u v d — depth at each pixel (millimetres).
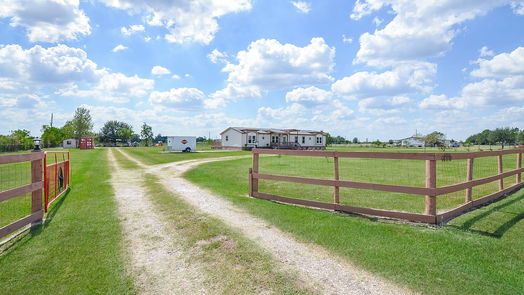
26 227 4945
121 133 88500
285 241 4328
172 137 36406
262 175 7391
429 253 3805
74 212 5996
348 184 5891
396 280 3160
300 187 9461
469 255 3734
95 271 3398
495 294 2857
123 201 7129
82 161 20375
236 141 43781
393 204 6922
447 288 2982
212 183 10117
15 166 15594
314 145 52719
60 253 3885
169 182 10391
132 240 4410
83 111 69125
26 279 3186
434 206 5082
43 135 60531
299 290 2996
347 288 3025
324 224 5066
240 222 5273
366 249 3967
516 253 3791
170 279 3244
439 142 55000
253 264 3590
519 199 7125
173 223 5258
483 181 6617
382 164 18859
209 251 3996
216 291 2996
